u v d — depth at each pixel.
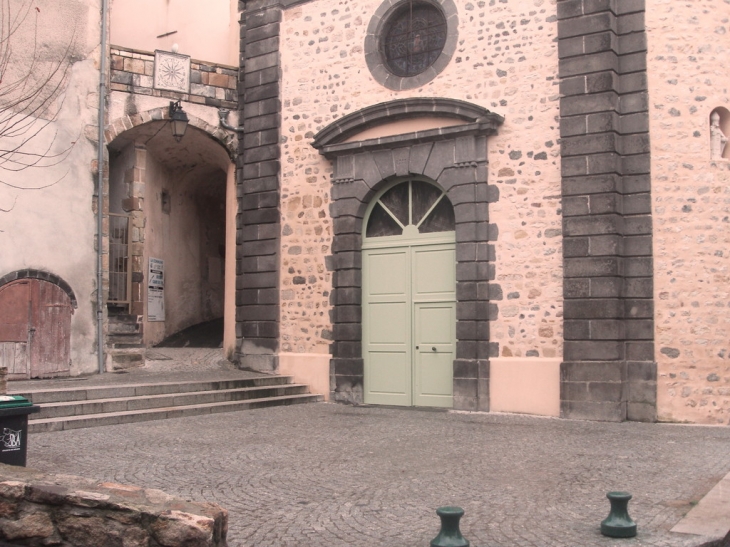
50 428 8.30
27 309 11.20
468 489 5.95
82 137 12.05
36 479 4.43
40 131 11.43
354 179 11.62
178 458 6.98
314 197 12.09
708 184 9.70
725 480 6.13
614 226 9.72
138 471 6.39
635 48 9.91
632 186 9.84
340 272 11.68
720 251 9.64
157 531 3.95
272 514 5.21
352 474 6.46
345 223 11.67
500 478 6.32
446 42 11.05
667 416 9.52
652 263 9.70
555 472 6.54
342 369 11.55
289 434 8.45
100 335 12.03
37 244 11.35
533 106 10.37
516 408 10.19
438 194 11.20
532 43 10.44
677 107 9.80
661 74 9.84
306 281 12.09
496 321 10.41
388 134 11.37
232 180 13.41
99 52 12.35
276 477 6.31
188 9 15.35
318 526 4.95
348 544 4.61
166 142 13.95
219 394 10.54
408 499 5.64
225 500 5.56
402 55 11.61
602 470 6.61
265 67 12.70
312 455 7.26
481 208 10.55
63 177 11.73
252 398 11.02
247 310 12.60
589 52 9.98
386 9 11.59
